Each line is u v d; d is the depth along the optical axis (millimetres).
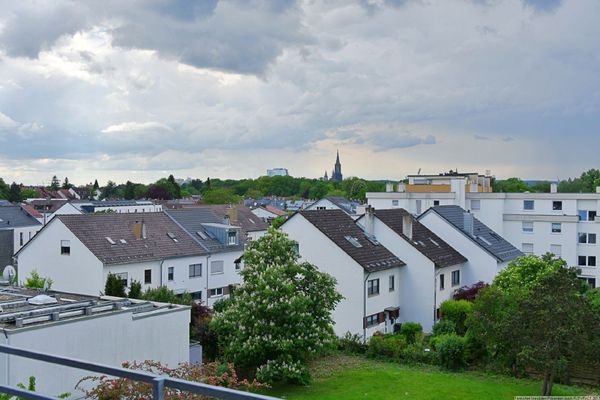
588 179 108312
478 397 22344
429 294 37062
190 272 44312
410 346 28891
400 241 37750
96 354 17688
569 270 22656
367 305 34031
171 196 144000
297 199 155000
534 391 23141
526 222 55500
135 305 20578
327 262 34688
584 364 23484
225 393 3730
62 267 40188
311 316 23547
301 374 22906
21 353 4797
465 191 59812
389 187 65688
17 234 71438
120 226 42938
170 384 3996
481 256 41781
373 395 22453
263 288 23625
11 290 23703
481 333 25609
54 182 171375
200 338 26812
